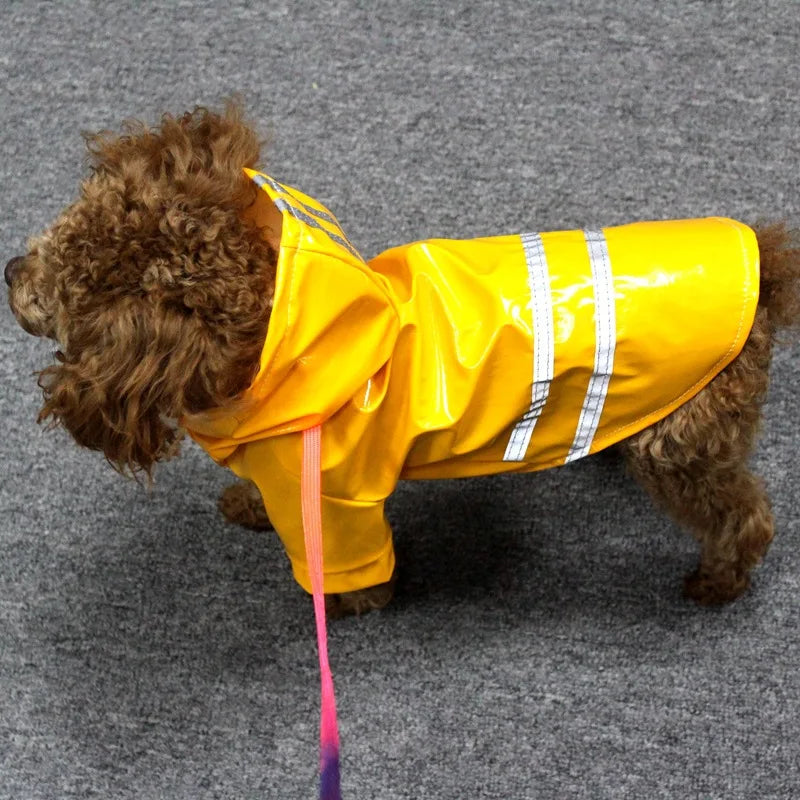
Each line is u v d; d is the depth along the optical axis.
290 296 0.59
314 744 0.99
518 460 0.78
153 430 0.64
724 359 0.70
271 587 1.05
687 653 1.00
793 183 1.14
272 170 1.18
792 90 1.18
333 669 1.02
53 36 1.25
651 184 1.15
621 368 0.70
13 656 1.03
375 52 1.23
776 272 0.71
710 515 0.87
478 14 1.23
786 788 0.96
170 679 1.02
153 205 0.59
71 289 0.60
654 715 0.98
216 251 0.59
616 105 1.19
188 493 1.08
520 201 1.16
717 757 0.97
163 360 0.59
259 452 0.71
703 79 1.19
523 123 1.19
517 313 0.69
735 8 1.22
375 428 0.72
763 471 1.04
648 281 0.69
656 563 1.03
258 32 1.24
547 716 0.99
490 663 1.01
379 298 0.67
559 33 1.22
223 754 0.99
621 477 1.06
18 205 1.17
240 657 1.03
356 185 1.17
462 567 1.05
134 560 1.06
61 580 1.05
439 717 1.00
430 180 1.17
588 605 1.03
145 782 0.99
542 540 1.05
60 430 1.09
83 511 1.07
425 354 0.71
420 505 1.07
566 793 0.96
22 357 1.11
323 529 0.77
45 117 1.21
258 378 0.61
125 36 1.25
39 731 1.01
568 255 0.71
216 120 0.67
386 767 0.98
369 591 0.96
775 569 1.01
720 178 1.15
